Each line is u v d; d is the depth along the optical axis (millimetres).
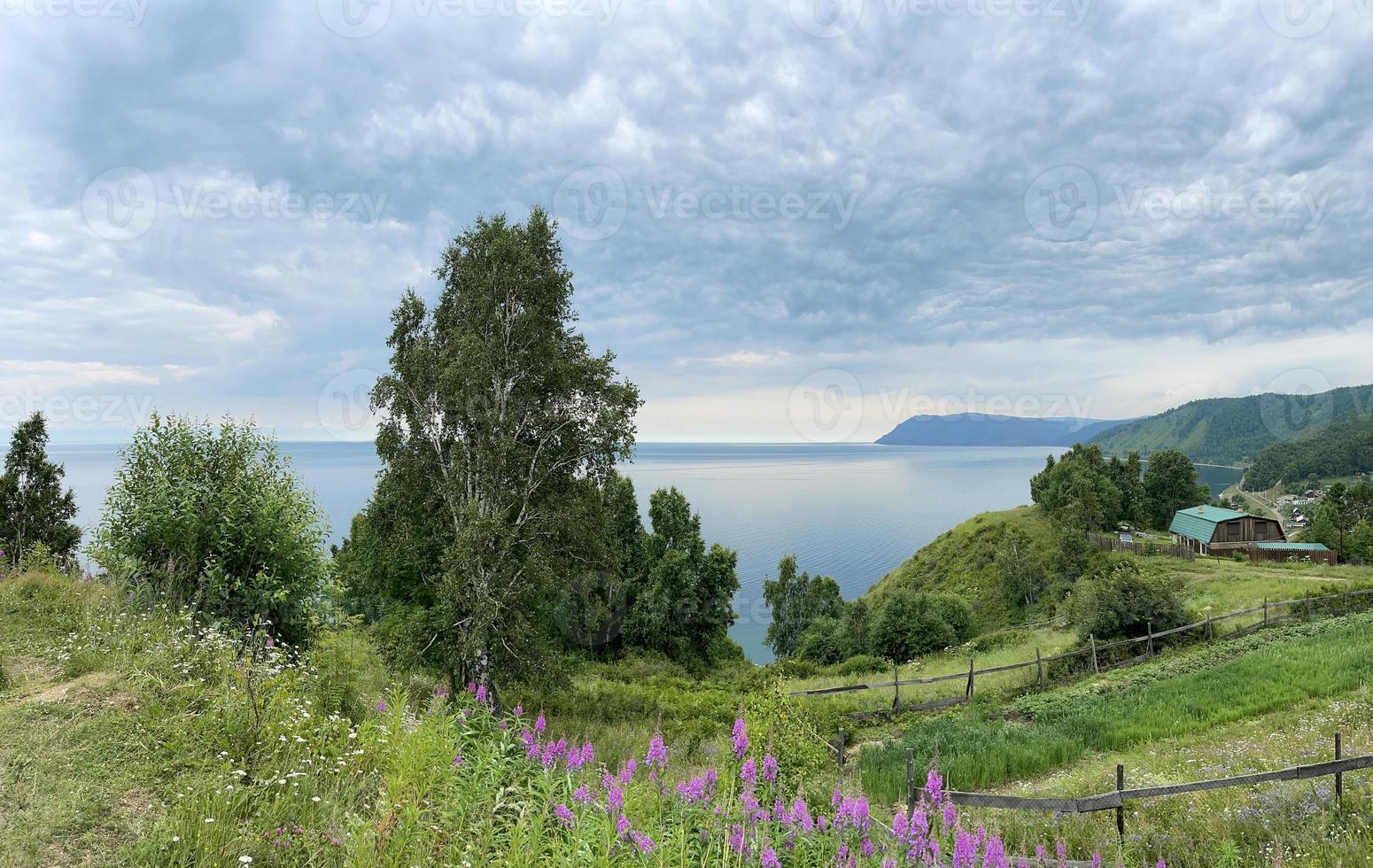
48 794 4902
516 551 18578
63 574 12023
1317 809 7773
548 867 4305
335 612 10125
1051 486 87500
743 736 6098
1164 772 10531
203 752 5742
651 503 44219
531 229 19188
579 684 24953
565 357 19266
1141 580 22594
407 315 19469
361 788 5473
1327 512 72062
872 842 5805
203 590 10180
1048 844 8203
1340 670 15086
